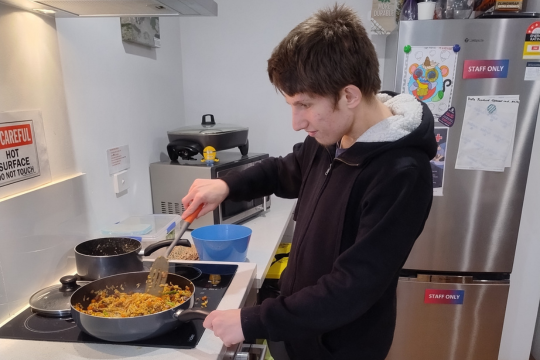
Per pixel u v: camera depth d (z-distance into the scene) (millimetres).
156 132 1775
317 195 885
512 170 1585
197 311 736
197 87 2182
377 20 1878
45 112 1024
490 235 1648
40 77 1006
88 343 750
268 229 1599
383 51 1976
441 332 1757
